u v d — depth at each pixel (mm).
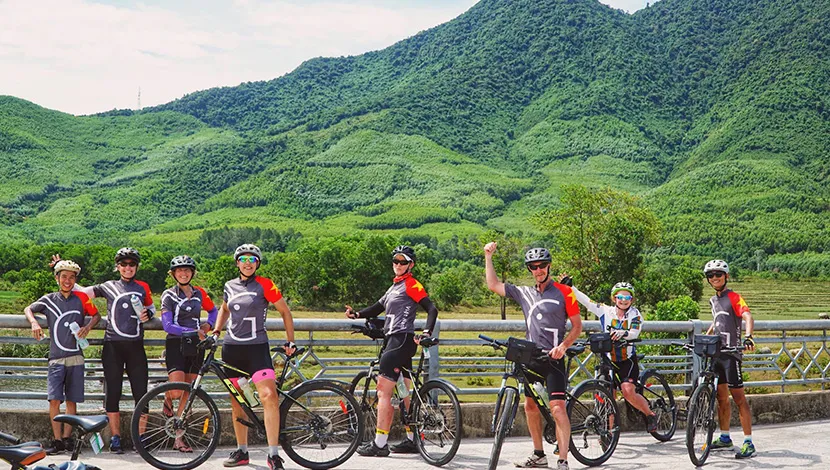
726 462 8547
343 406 7910
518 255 82375
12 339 8234
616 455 8789
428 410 8070
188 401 7555
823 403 11508
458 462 8094
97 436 5570
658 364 10695
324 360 8953
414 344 8172
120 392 8109
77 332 7926
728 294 9188
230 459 7590
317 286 123125
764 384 11211
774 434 10211
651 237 68250
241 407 7527
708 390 8625
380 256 124562
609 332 9195
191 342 7875
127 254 8156
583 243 66250
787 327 11477
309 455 7730
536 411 7938
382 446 8164
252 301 7441
